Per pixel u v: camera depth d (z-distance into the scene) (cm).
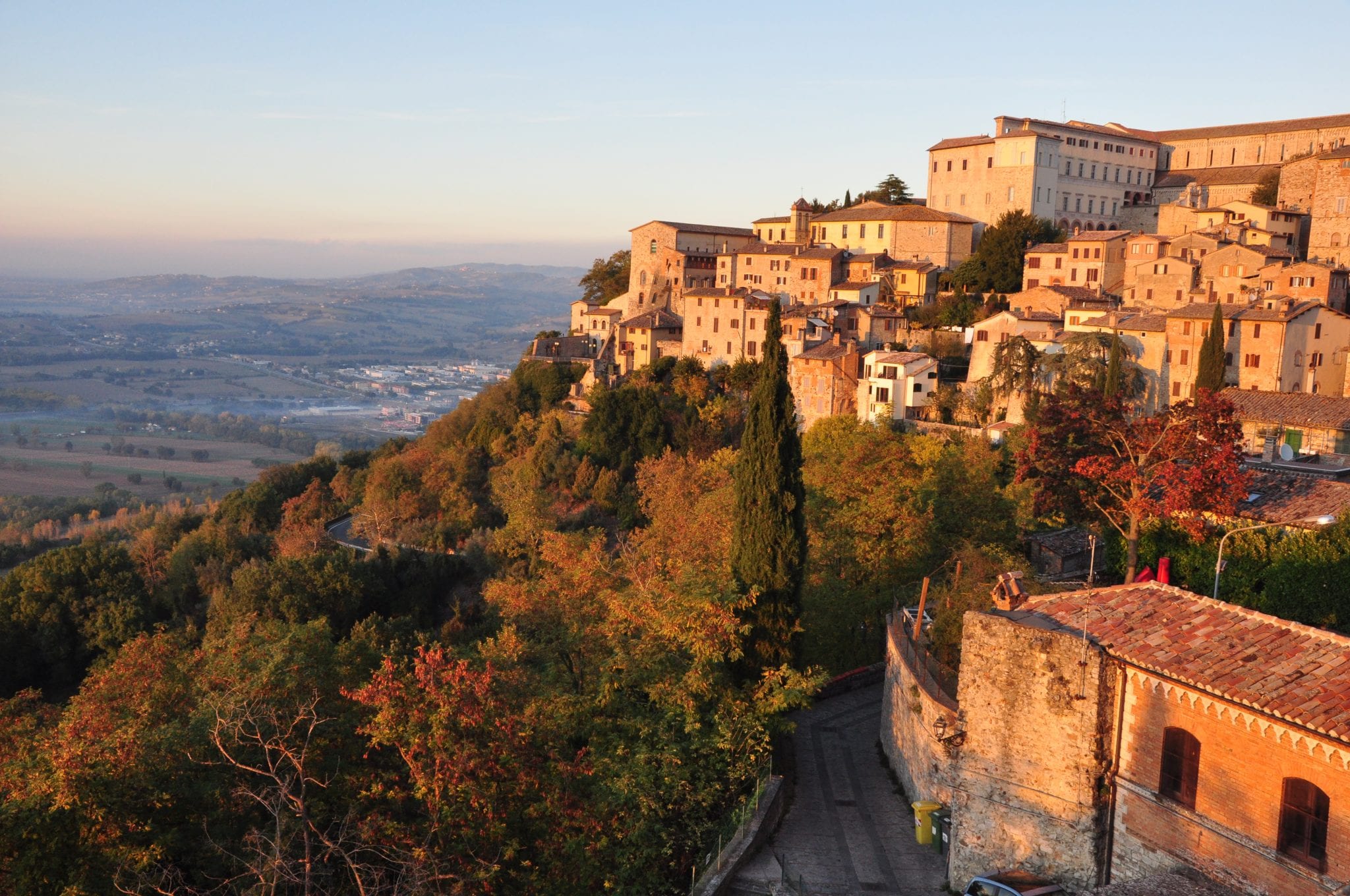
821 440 10494
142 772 3372
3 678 9975
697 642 4231
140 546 12462
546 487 13525
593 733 4084
